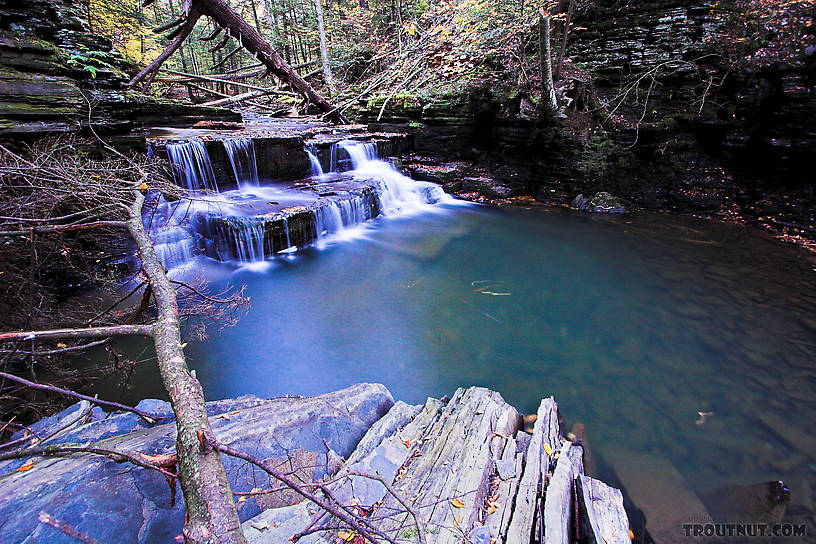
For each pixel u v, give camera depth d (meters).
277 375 4.61
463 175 12.09
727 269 7.09
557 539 2.02
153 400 2.78
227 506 1.17
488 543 1.94
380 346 5.16
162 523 1.74
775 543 2.70
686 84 9.80
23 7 5.15
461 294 6.49
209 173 8.23
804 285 6.45
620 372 4.62
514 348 5.11
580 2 11.22
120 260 5.90
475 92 11.73
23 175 3.29
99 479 1.70
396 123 13.36
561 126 10.66
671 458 3.45
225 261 7.15
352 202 9.18
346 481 2.24
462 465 2.45
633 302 6.14
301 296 6.32
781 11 8.89
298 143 10.12
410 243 8.49
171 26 10.60
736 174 9.43
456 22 13.42
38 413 3.30
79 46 5.82
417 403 4.23
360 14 18.86
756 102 8.91
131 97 6.77
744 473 3.30
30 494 1.51
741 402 4.11
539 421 3.25
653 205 10.12
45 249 4.16
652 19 10.34
